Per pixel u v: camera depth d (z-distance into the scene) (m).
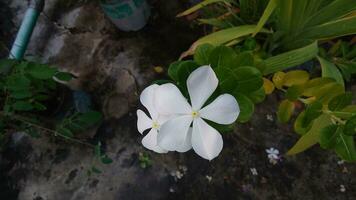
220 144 0.12
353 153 0.14
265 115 0.30
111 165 0.31
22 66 0.22
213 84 0.12
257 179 0.29
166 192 0.30
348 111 0.15
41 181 0.32
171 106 0.12
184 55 0.22
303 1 0.20
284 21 0.22
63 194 0.31
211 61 0.13
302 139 0.18
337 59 0.24
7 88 0.22
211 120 0.12
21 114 0.28
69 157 0.32
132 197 0.30
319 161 0.28
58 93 0.31
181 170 0.30
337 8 0.20
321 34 0.22
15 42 0.31
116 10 0.31
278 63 0.19
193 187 0.29
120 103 0.33
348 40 0.27
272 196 0.28
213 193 0.29
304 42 0.23
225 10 0.27
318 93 0.16
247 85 0.13
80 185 0.31
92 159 0.32
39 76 0.22
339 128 0.15
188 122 0.12
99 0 0.31
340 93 0.16
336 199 0.27
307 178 0.28
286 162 0.29
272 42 0.24
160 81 0.14
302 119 0.16
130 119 0.32
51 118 0.31
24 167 0.33
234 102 0.11
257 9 0.24
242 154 0.29
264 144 0.29
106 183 0.31
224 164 0.29
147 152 0.31
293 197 0.28
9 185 0.32
